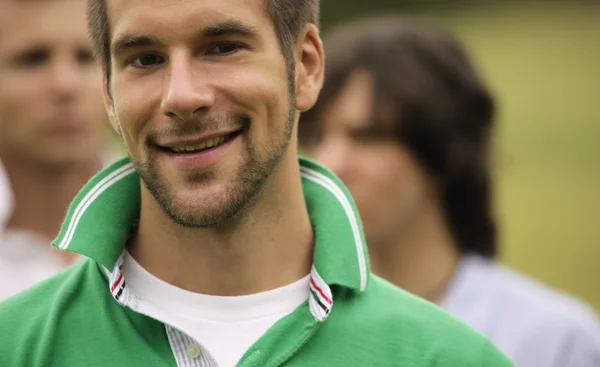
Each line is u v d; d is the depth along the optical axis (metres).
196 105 3.38
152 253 3.71
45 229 6.00
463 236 5.88
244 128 3.49
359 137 5.77
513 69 29.19
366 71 5.80
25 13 5.81
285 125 3.61
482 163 5.96
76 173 6.02
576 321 5.55
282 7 3.62
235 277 3.65
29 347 3.58
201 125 3.42
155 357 3.50
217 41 3.46
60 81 5.84
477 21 32.91
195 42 3.43
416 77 5.80
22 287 5.77
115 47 3.52
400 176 5.75
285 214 3.73
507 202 19.08
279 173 3.68
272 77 3.54
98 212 3.74
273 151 3.56
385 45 5.87
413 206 5.79
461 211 5.89
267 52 3.54
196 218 3.45
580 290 14.75
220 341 3.58
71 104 5.88
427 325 3.76
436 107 5.79
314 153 5.90
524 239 16.95
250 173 3.50
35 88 5.84
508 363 3.82
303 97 3.79
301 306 3.65
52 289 3.74
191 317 3.62
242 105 3.46
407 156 5.76
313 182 3.99
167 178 3.48
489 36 31.64
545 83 27.69
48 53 5.86
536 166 21.83
